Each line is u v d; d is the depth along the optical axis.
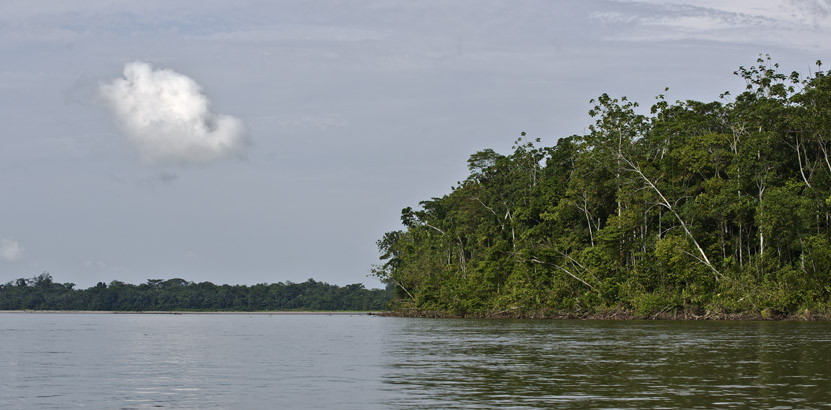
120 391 22.39
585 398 19.92
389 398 20.42
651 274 80.19
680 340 42.41
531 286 91.81
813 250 69.56
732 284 73.31
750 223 79.38
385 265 135.62
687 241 77.31
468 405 19.05
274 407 19.09
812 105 75.69
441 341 46.25
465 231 119.56
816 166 77.06
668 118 103.62
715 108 94.25
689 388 21.58
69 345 45.84
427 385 23.09
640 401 19.28
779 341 40.59
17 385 24.02
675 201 83.19
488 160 132.25
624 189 85.81
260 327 82.00
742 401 19.11
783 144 79.56
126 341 50.66
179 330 72.31
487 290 102.81
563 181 107.25
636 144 93.12
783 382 22.73
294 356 35.38
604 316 81.75
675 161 85.94
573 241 93.12
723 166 83.81
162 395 21.48
